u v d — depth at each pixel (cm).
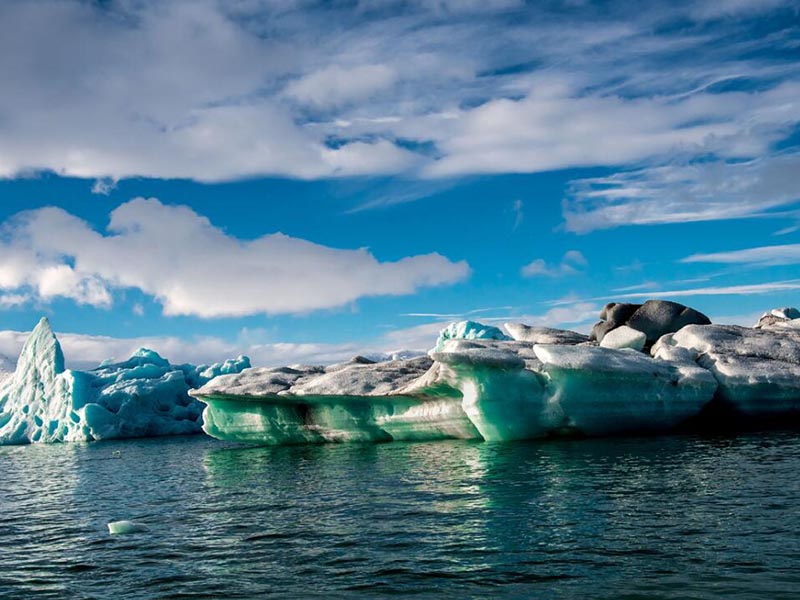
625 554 735
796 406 1925
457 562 748
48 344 5222
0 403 5366
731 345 2105
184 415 5134
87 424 4559
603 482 1160
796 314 2689
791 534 768
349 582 705
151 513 1230
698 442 1641
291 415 2584
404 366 2489
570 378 1841
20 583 798
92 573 820
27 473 2405
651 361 1936
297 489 1372
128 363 5812
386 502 1134
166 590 723
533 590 642
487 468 1427
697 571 664
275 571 766
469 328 4122
